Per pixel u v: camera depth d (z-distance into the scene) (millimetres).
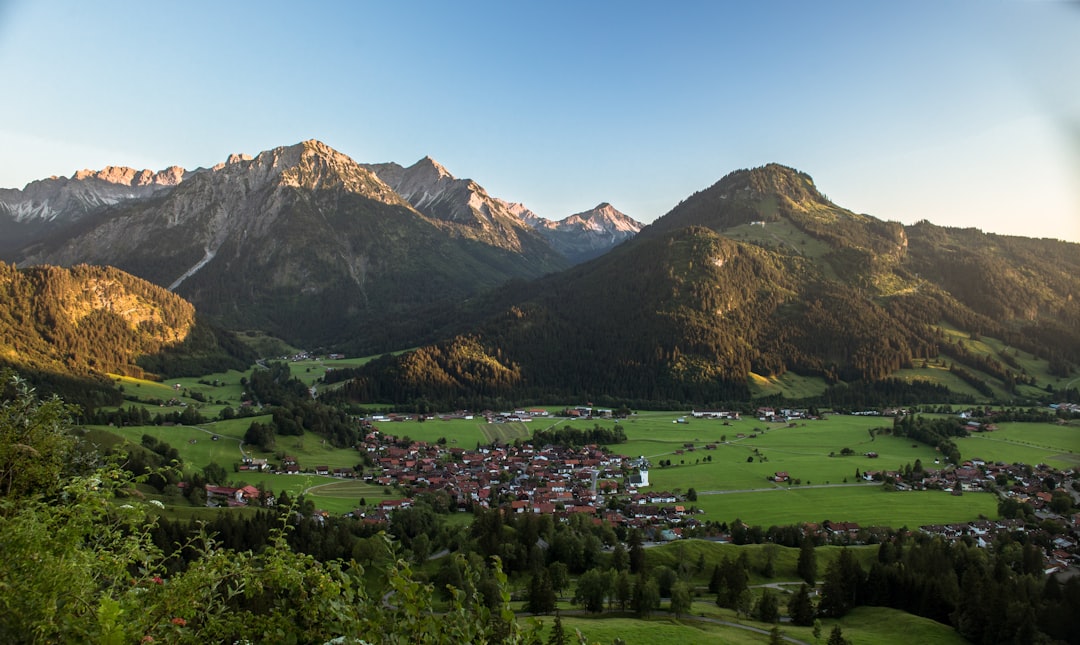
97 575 12555
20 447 15273
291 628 12961
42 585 11047
